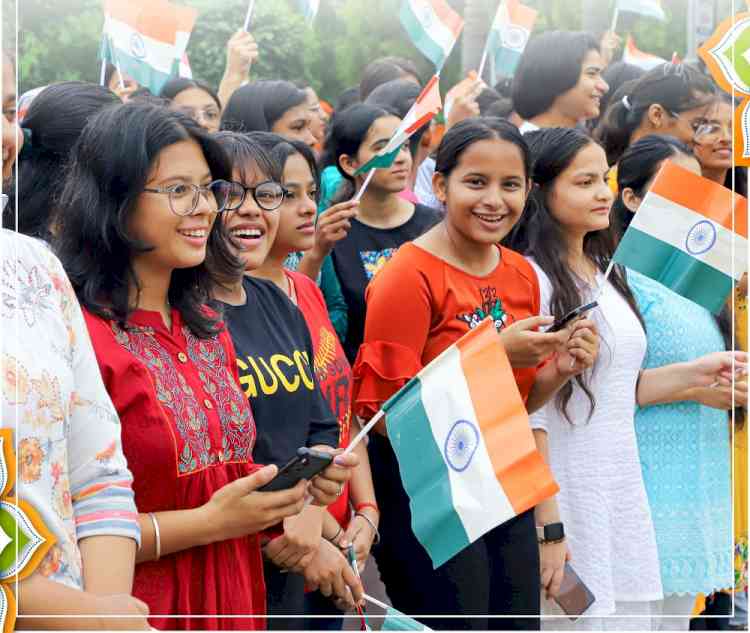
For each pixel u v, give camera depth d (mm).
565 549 2506
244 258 2258
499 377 2047
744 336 2900
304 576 2154
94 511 1577
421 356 2396
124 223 1773
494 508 2002
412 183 3268
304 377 2158
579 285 2629
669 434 2736
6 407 1472
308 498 2025
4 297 1484
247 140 2299
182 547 1770
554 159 2639
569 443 2555
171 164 1798
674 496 2729
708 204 2572
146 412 1750
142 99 2162
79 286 1773
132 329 1798
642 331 2633
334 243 2727
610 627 2594
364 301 2770
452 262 2426
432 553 2051
